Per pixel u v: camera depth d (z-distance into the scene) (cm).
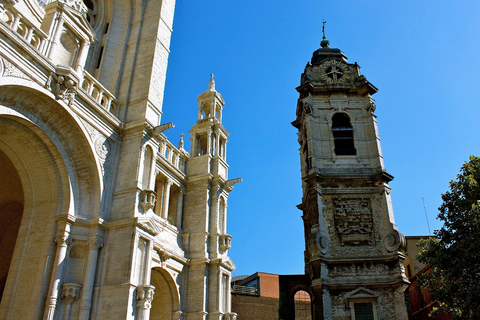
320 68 4597
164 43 2919
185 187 3197
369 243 3709
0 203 2427
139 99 2608
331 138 4216
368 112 4344
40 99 1997
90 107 2275
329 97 4447
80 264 2064
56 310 1898
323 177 3944
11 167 2311
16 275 1991
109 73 2786
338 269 3581
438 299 2689
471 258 2548
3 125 1967
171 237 2862
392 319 3366
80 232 2103
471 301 2411
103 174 2294
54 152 2127
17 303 1912
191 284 2848
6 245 2508
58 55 2216
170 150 3097
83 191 2211
